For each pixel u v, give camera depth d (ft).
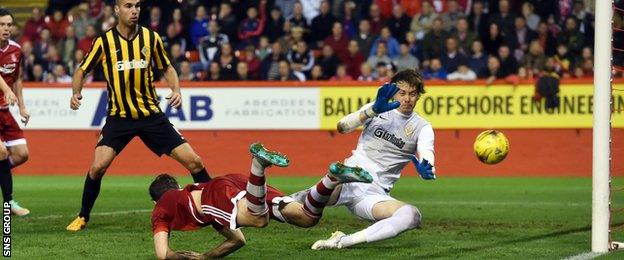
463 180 152.05
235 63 172.14
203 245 79.00
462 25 171.12
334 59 172.14
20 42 195.42
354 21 182.50
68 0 203.72
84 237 82.89
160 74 172.35
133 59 87.81
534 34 171.73
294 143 162.81
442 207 111.14
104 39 87.81
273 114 162.61
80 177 162.20
